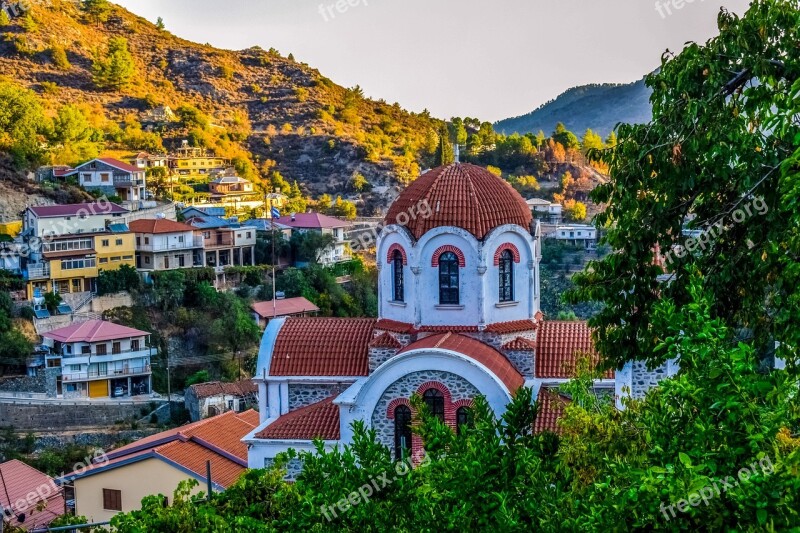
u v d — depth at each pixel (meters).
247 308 140.00
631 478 20.83
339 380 51.94
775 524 18.36
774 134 27.34
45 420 114.94
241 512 36.81
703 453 20.20
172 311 136.12
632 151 29.55
